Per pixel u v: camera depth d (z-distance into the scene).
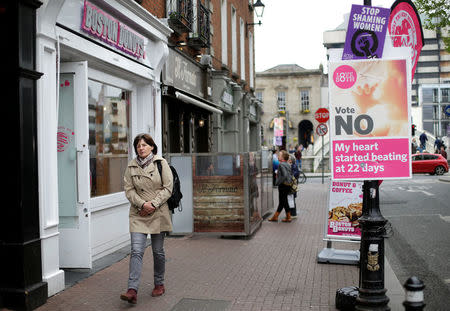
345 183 7.11
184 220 9.35
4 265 4.83
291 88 59.31
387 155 4.53
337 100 4.59
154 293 5.35
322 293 5.43
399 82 4.54
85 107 6.28
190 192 9.31
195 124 16.02
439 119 77.69
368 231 4.43
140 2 9.91
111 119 8.01
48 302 5.09
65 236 6.34
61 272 5.48
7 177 4.85
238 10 22.42
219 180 9.19
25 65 4.91
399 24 5.76
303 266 6.77
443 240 8.59
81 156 6.28
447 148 40.56
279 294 5.40
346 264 6.85
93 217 7.13
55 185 5.42
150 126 9.19
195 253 7.70
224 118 20.84
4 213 4.85
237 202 9.12
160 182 5.26
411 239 8.75
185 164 9.33
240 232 9.10
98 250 7.23
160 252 5.38
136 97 9.09
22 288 4.80
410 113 4.53
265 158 12.31
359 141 4.56
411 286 2.99
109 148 7.87
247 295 5.37
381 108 4.55
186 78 13.70
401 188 19.34
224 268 6.66
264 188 12.00
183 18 12.75
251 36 26.08
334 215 7.12
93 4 7.08
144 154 5.33
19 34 4.84
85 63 6.29
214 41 17.83
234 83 20.06
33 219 5.00
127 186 5.30
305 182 24.91
